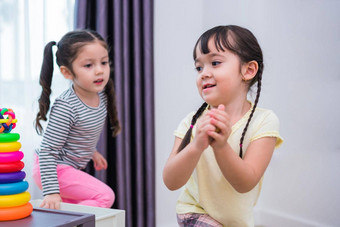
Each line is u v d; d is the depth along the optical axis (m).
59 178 1.62
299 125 2.09
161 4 2.31
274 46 2.21
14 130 1.79
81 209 1.46
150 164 2.11
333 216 1.90
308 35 2.02
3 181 1.00
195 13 2.44
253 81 1.12
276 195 2.22
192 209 1.19
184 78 2.41
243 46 1.04
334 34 1.88
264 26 2.25
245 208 1.14
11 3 1.78
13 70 1.79
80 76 1.60
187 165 0.95
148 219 2.11
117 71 2.00
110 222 1.34
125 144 2.03
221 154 0.91
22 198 1.00
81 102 1.64
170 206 2.33
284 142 2.18
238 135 1.08
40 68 1.85
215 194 1.13
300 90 2.07
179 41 2.38
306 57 2.04
